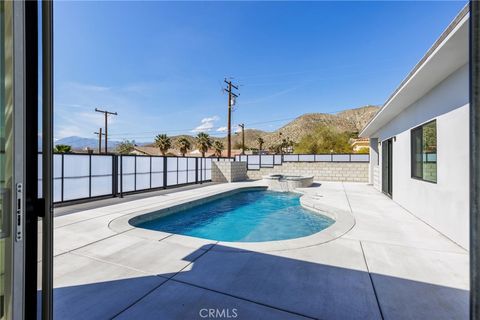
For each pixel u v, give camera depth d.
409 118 5.93
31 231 0.99
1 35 0.92
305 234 5.47
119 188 8.16
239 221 6.62
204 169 13.07
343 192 9.34
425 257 3.07
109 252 3.21
